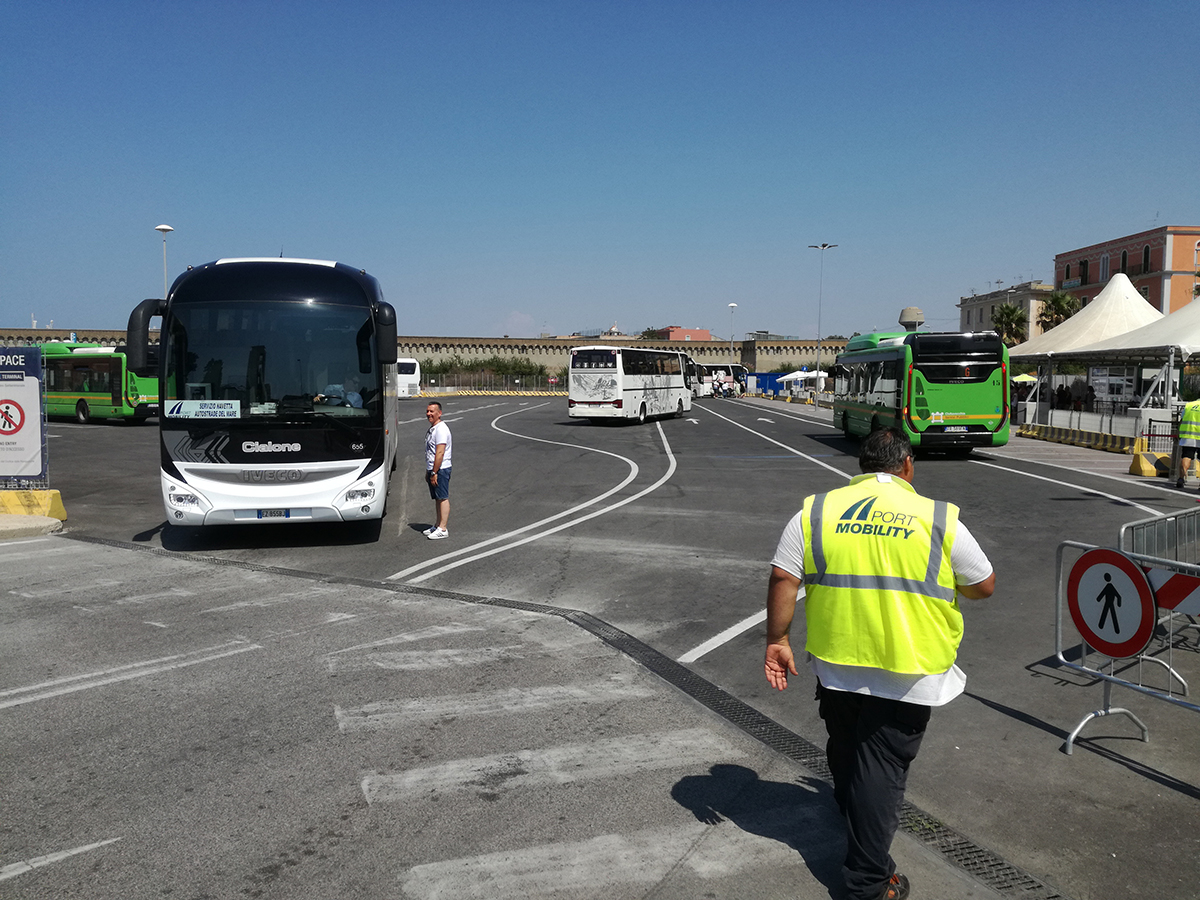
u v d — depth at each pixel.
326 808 4.03
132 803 4.07
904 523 3.16
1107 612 4.84
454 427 34.19
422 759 4.54
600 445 25.61
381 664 6.04
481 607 7.58
